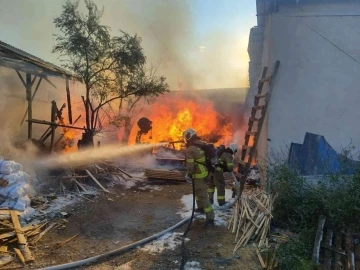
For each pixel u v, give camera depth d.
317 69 6.71
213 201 7.18
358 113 6.59
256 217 5.45
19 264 4.15
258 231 5.09
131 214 6.36
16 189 5.71
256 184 8.38
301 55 6.77
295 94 6.81
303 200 5.42
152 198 7.59
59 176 7.98
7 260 4.19
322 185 5.47
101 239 5.09
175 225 5.59
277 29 6.90
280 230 5.31
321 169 6.62
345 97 6.63
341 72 6.63
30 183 7.04
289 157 6.77
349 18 6.59
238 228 5.35
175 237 5.19
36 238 4.96
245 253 4.61
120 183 8.99
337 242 4.39
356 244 4.34
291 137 6.82
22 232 4.85
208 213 5.73
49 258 4.38
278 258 4.20
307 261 4.09
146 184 9.04
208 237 5.20
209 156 5.88
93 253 4.56
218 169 6.75
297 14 6.81
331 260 4.11
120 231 5.45
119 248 4.66
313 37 6.71
